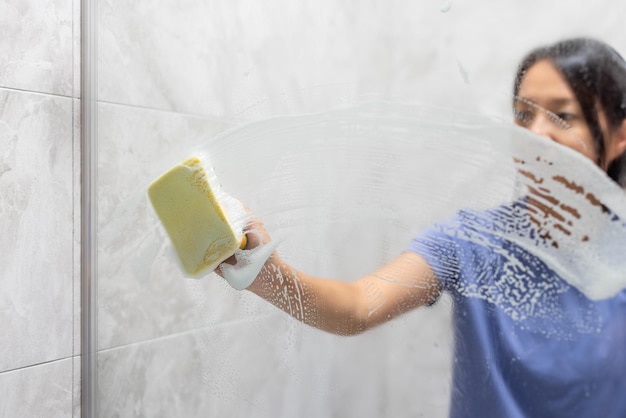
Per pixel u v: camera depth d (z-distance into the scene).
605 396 0.52
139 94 0.81
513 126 0.56
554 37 0.54
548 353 0.54
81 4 0.85
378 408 0.63
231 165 0.71
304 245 0.67
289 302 0.68
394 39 0.63
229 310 0.72
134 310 0.81
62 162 0.83
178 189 0.72
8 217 0.76
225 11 0.73
